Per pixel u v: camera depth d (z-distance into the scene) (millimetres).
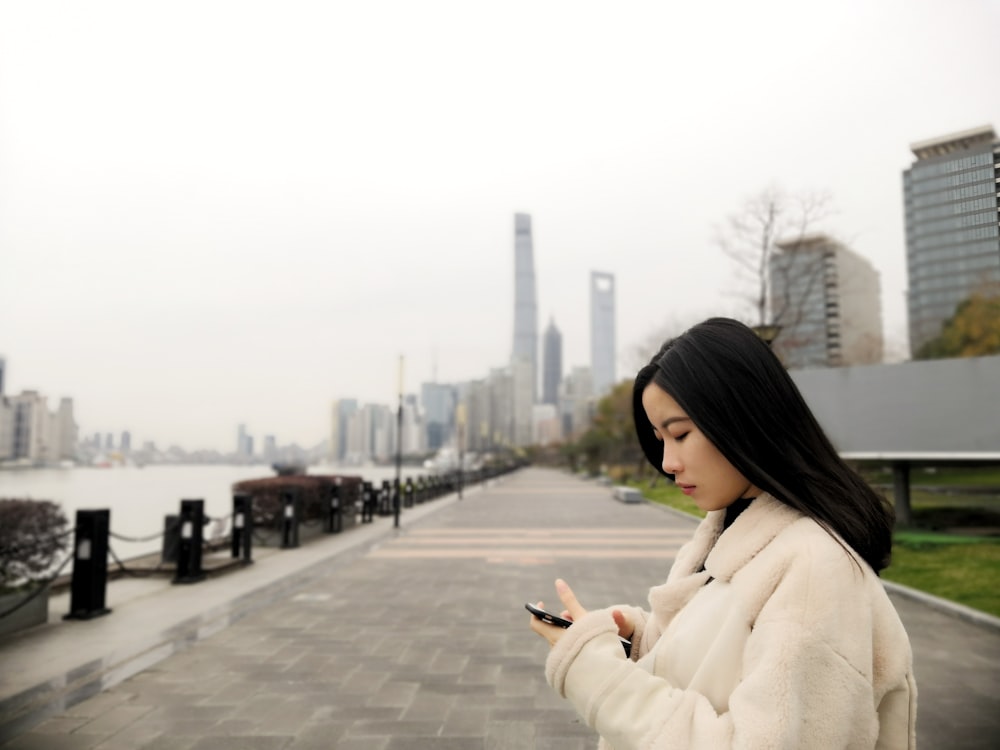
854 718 914
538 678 5137
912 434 11711
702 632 1090
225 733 4102
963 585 8000
